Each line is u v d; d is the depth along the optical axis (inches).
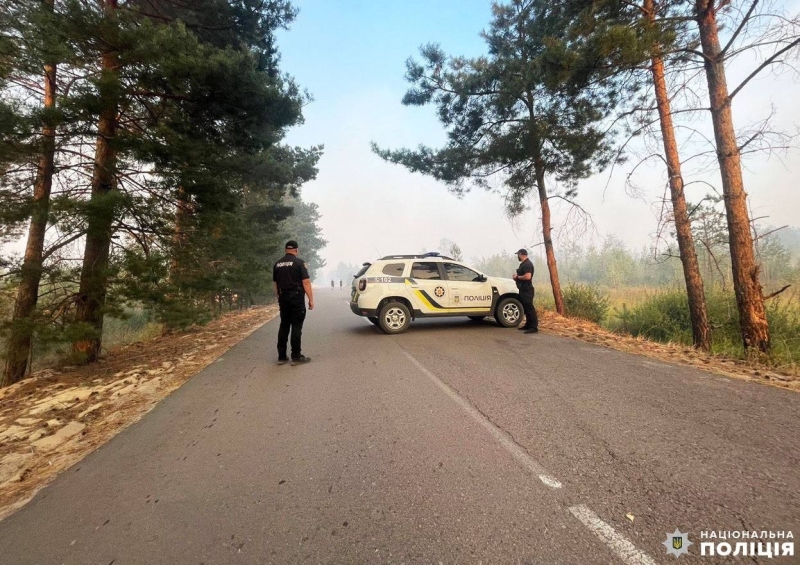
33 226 280.7
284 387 203.5
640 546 80.8
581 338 324.8
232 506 99.6
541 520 90.1
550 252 512.4
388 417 157.4
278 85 339.9
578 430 140.5
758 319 287.6
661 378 204.7
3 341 276.2
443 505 97.0
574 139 433.7
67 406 183.8
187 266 323.0
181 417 165.3
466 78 456.4
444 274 371.2
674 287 500.1
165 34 239.3
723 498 97.6
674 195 348.2
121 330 576.7
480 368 229.0
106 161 274.2
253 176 426.0
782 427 140.2
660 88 350.9
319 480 111.0
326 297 1063.0
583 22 308.5
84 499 105.0
